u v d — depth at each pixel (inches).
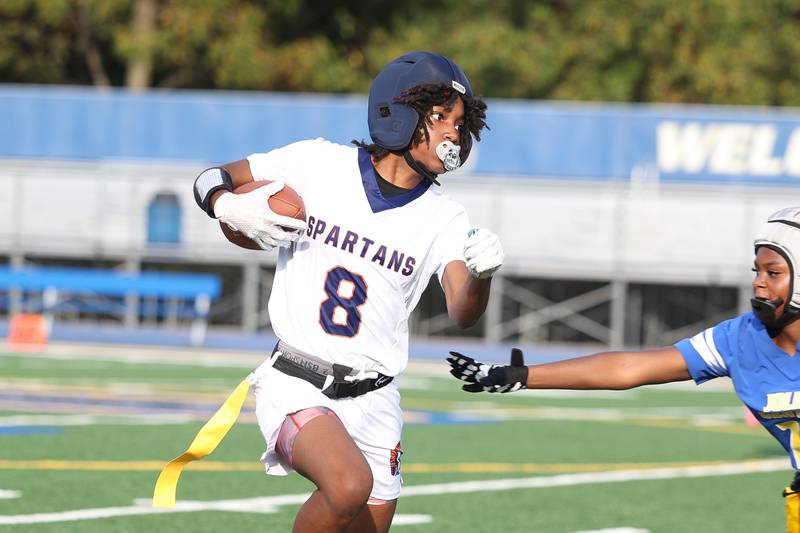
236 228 694.5
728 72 4953.3
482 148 3260.3
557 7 5201.8
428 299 3639.3
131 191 3358.8
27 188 3383.4
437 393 2426.2
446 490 1306.6
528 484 1368.1
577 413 2183.8
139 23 4753.9
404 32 5152.6
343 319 713.6
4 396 2043.6
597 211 3245.6
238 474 1362.0
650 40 4943.4
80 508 1125.7
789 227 667.4
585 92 4985.2
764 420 711.1
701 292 3503.9
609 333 3474.4
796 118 3176.7
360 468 666.8
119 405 1975.9
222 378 2493.8
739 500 1307.8
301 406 702.5
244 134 3314.5
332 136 3272.6
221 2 4729.3
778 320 680.4
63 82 5315.0
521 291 3449.8
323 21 5423.2
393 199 719.1
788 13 5246.1
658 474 1477.6
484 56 4832.7
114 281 3339.1
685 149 3218.5
